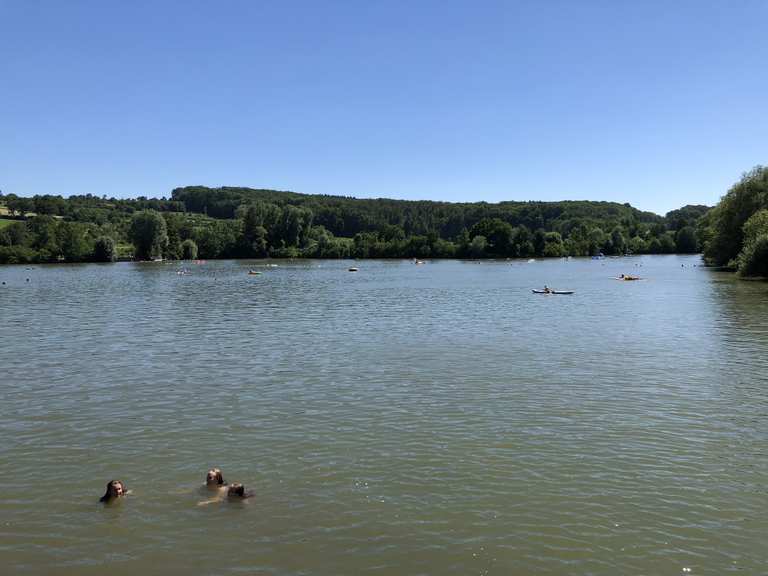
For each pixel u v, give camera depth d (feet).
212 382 106.11
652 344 138.62
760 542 52.08
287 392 98.99
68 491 63.16
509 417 84.79
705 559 49.70
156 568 49.26
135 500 60.85
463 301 242.58
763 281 317.01
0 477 66.69
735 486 62.54
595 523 55.36
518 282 351.46
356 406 90.74
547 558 49.93
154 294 282.56
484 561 49.60
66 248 627.46
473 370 113.39
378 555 50.60
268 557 50.52
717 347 133.90
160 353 132.77
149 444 75.92
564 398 94.07
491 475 65.51
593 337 149.28
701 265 509.76
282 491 62.39
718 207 417.28
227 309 218.59
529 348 134.82
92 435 79.41
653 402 91.66
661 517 56.39
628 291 278.87
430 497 60.59
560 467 67.41
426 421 83.25
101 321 187.42
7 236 638.53
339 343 143.33
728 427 80.12
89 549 52.16
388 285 334.65
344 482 64.23
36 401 95.30
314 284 345.10
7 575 48.44
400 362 120.98
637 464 68.13
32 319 193.36
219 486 63.52
